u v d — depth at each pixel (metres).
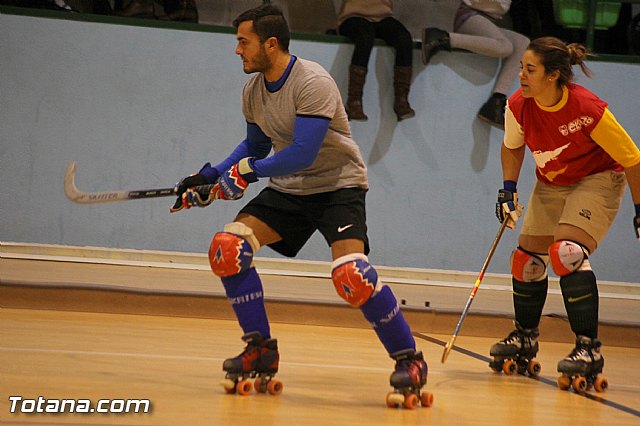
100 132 21.91
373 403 10.74
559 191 13.35
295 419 9.53
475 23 22.58
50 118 21.72
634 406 11.76
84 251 21.72
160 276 19.67
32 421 8.63
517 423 10.15
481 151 22.89
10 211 21.61
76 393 9.95
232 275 10.83
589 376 12.72
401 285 22.06
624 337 17.69
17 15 21.55
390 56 22.44
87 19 21.75
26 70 21.61
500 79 22.67
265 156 11.81
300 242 11.38
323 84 10.49
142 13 22.09
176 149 22.16
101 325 15.39
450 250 22.92
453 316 17.55
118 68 21.89
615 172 12.90
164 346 13.79
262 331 10.88
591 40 23.33
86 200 10.84
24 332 14.04
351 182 10.91
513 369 13.86
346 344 15.41
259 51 10.54
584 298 12.66
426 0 24.14
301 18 23.47
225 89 22.27
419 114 22.66
